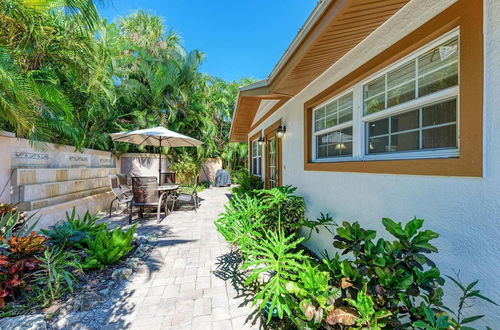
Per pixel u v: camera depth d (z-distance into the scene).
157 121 10.05
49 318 2.08
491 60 1.46
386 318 1.37
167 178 8.27
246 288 2.65
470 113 1.57
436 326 1.17
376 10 1.87
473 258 1.56
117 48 8.33
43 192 4.36
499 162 1.43
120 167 8.77
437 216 1.79
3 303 2.07
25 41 3.52
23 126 3.30
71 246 3.25
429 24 1.84
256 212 3.22
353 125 2.88
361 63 2.61
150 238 4.32
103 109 7.16
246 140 11.84
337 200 3.15
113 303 2.35
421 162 1.91
